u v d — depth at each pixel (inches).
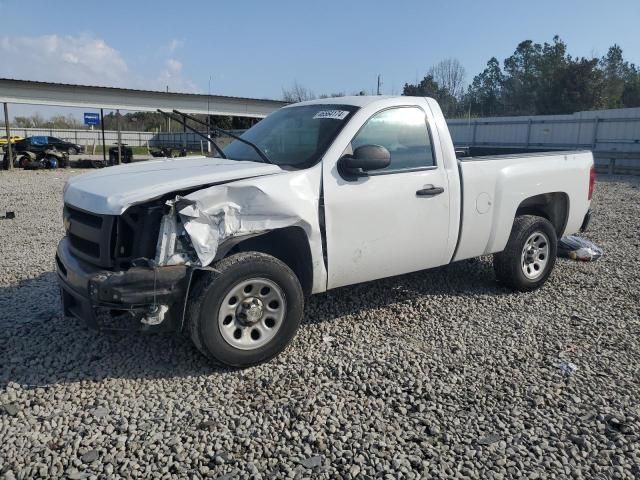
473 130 1139.9
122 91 1094.4
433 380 150.4
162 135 2150.6
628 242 327.3
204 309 143.4
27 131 1956.2
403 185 179.2
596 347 173.6
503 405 138.6
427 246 189.9
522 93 2026.3
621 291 229.0
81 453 117.3
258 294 152.9
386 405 137.6
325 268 167.3
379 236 175.8
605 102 1721.2
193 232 139.4
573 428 128.4
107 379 148.9
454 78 1651.1
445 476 111.4
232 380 149.1
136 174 162.4
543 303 213.6
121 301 135.7
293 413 133.0
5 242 318.7
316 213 160.2
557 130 1008.2
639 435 125.7
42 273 247.3
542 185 222.1
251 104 1245.7
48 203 497.7
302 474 111.4
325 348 169.9
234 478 110.1
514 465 115.3
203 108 1190.9
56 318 190.9
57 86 1023.6
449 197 191.5
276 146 182.7
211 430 126.0
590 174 244.2
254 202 148.1
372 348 170.2
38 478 109.3
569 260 280.1
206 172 156.3
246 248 166.1
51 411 133.3
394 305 207.8
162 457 116.1
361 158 162.9
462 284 235.5
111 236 142.0
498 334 182.9
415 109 189.5
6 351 164.6
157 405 136.6
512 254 217.3
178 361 159.3
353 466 113.8
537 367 159.5
